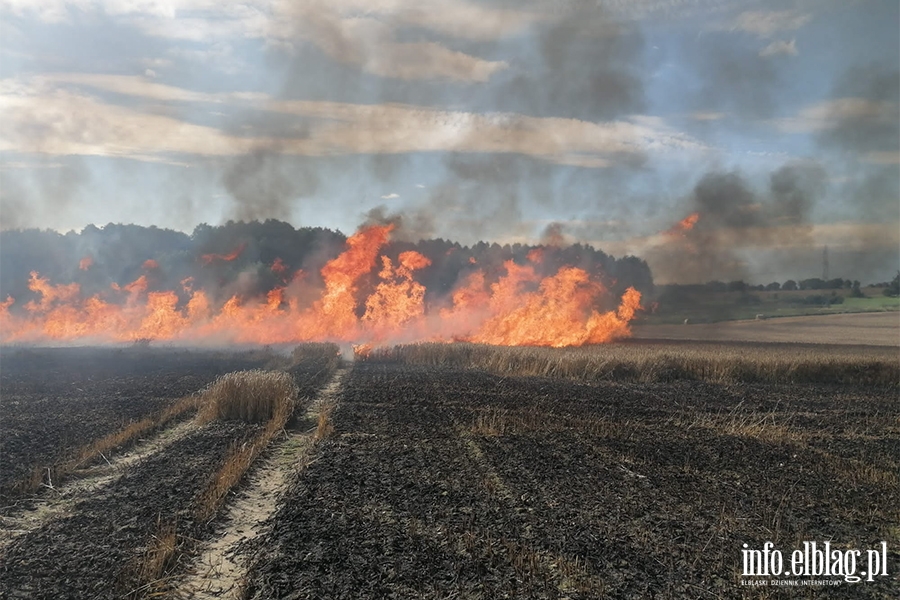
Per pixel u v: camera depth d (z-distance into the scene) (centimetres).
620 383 3294
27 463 1533
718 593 926
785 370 3516
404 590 910
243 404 2130
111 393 2641
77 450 1655
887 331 8044
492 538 1088
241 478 1438
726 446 1842
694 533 1140
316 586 912
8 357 3953
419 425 2044
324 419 1945
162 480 1406
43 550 1030
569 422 2136
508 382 3155
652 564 1009
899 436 2086
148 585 905
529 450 1723
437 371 3591
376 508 1230
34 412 2198
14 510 1238
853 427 2223
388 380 3159
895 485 1476
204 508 1210
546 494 1333
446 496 1305
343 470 1486
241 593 897
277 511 1213
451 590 910
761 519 1224
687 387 3198
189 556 1023
